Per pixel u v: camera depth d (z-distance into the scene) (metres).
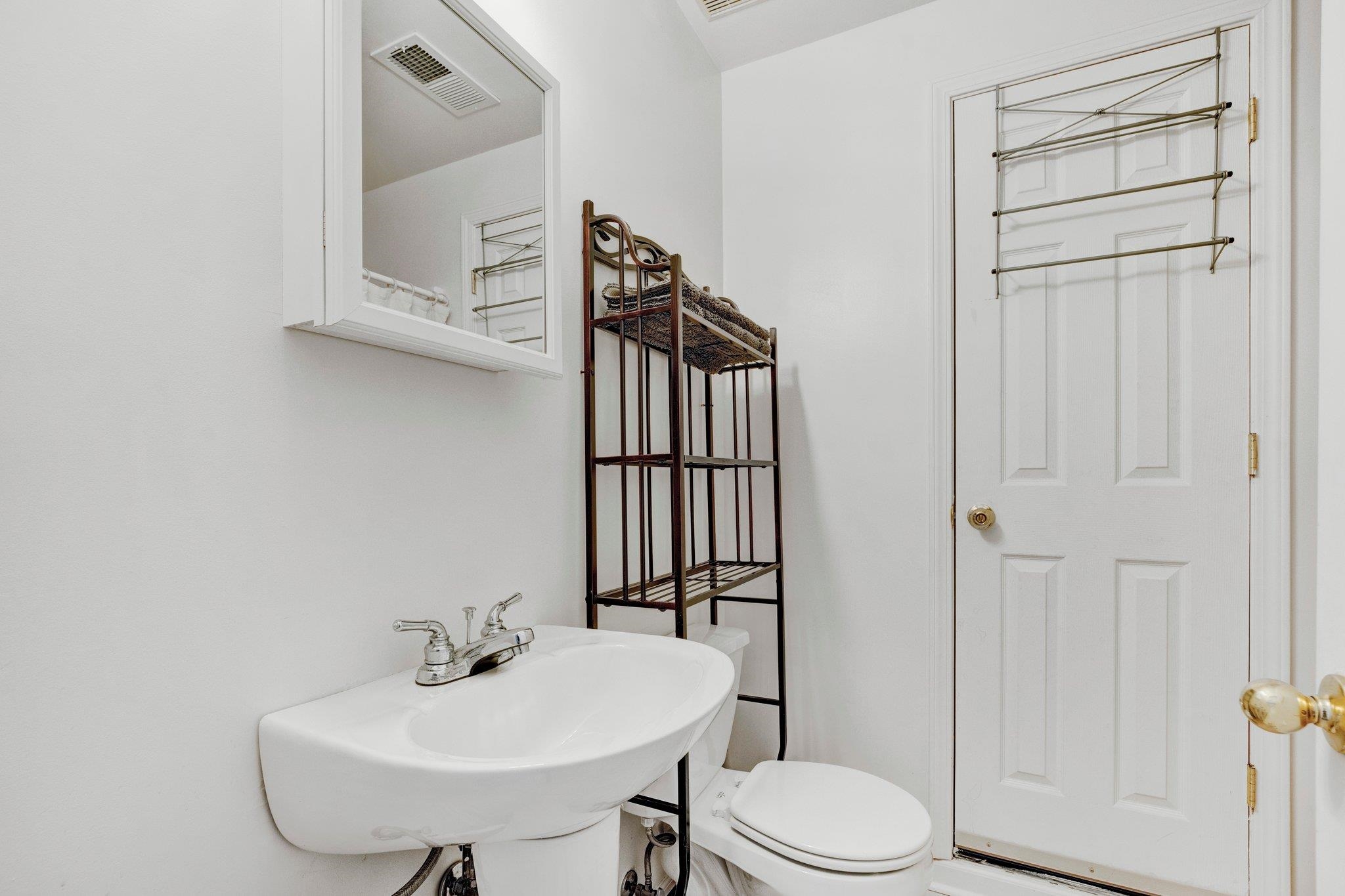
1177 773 1.53
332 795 0.67
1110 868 1.58
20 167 0.56
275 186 0.77
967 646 1.74
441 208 0.92
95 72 0.61
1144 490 1.57
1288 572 1.42
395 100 0.85
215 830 0.68
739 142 2.08
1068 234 1.66
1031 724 1.67
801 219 1.99
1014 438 1.71
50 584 0.57
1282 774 1.41
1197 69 1.53
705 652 0.96
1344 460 0.46
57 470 0.58
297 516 0.78
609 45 1.50
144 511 0.63
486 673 0.90
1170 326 1.55
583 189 1.39
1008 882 1.63
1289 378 1.43
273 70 0.77
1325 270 0.50
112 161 0.62
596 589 1.31
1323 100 0.51
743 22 1.90
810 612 1.93
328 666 0.81
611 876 0.92
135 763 0.62
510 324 1.04
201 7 0.70
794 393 1.98
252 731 0.72
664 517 1.68
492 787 0.59
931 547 1.77
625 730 0.95
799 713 1.94
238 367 0.72
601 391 1.43
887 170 1.87
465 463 1.04
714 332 1.47
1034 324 1.69
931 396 1.78
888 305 1.86
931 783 1.76
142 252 0.64
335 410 0.83
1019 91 1.71
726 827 1.32
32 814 0.55
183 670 0.66
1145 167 1.58
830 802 1.36
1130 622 1.58
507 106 1.06
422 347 0.88
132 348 0.63
